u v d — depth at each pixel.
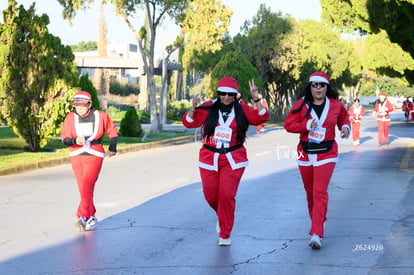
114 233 8.16
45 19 19.16
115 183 13.25
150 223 8.79
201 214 9.45
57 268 6.46
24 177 14.40
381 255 6.81
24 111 18.92
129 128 27.88
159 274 6.18
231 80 7.20
